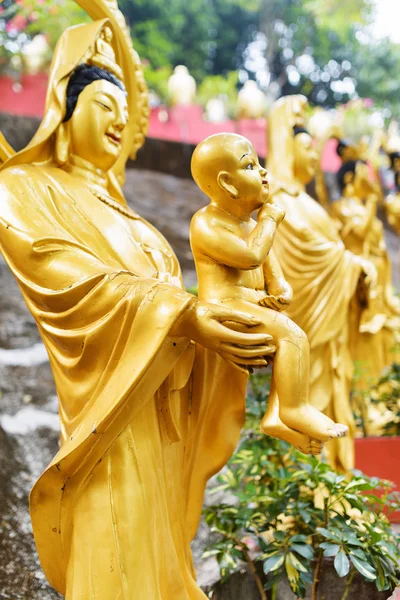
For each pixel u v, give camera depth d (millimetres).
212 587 3561
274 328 2723
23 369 6793
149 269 3150
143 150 10898
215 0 15898
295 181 5645
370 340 7371
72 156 3416
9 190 2996
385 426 6449
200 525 4766
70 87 3408
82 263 2779
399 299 8891
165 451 2941
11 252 2854
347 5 15891
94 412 2627
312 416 2648
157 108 11781
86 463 2645
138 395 2646
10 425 5719
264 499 3594
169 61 15180
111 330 2658
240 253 2758
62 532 2742
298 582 3193
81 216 3133
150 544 2709
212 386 3049
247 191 2834
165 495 2873
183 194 10867
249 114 12117
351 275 5270
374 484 3420
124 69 4004
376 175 9656
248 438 4102
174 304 2619
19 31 10367
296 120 5891
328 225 5422
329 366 5059
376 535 3127
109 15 3926
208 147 2857
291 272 5176
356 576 3404
